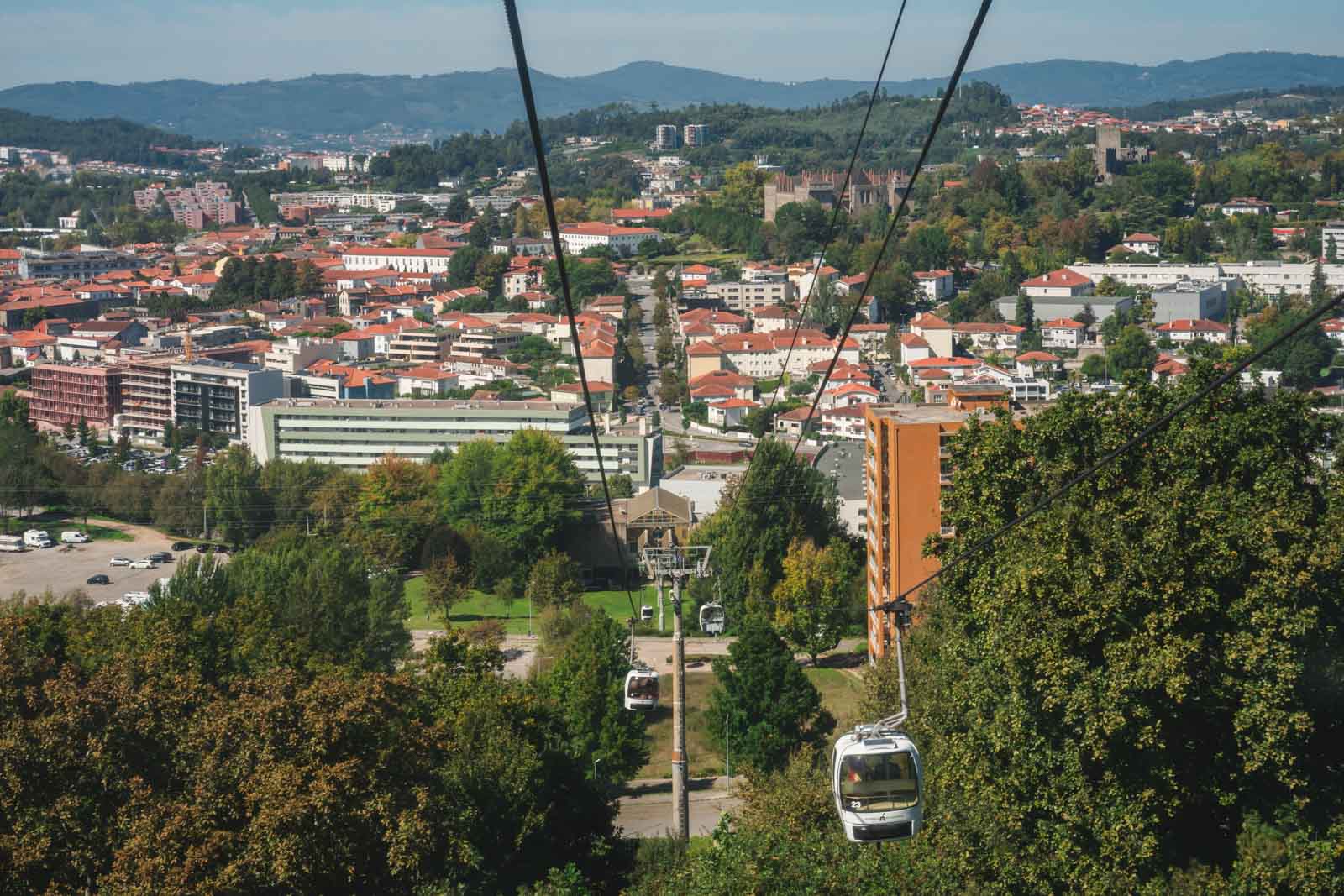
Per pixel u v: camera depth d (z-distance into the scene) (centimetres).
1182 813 7538
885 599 14625
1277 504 7544
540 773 8644
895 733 4162
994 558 8094
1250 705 6694
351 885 6888
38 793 6750
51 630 11081
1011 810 7069
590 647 13575
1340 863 6462
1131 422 8244
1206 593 7019
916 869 5859
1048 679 7038
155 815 6456
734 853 5809
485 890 7575
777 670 13312
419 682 10012
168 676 8188
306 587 15300
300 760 7106
